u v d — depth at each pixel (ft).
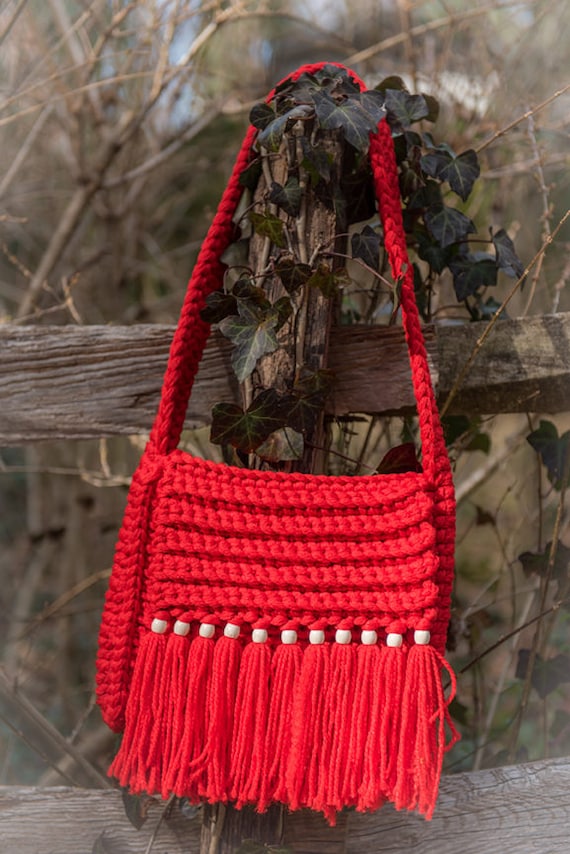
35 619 6.34
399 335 3.11
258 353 2.75
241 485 2.72
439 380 3.32
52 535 7.35
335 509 2.70
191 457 2.77
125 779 2.62
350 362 3.12
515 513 6.53
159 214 7.82
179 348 2.89
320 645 2.59
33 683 6.80
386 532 2.67
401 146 3.21
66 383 3.12
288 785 2.50
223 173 7.87
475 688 4.39
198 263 2.92
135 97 5.58
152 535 2.74
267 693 2.58
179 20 4.90
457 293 3.48
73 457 7.53
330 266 2.89
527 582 5.47
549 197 5.23
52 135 6.65
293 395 2.85
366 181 3.09
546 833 3.19
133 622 2.74
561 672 4.08
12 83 5.44
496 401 3.44
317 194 2.86
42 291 6.42
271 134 2.68
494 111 4.93
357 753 2.50
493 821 3.20
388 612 2.60
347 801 2.52
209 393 3.17
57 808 3.21
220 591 2.65
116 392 3.15
